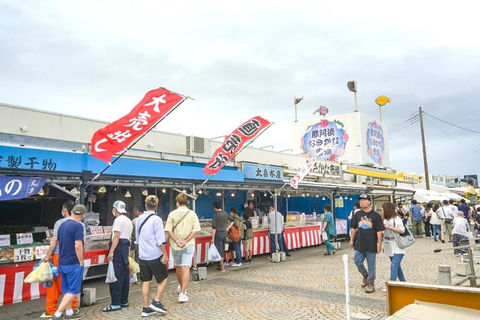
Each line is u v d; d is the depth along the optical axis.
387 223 6.89
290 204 18.73
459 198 24.16
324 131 24.31
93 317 5.80
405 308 3.66
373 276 7.00
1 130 9.14
